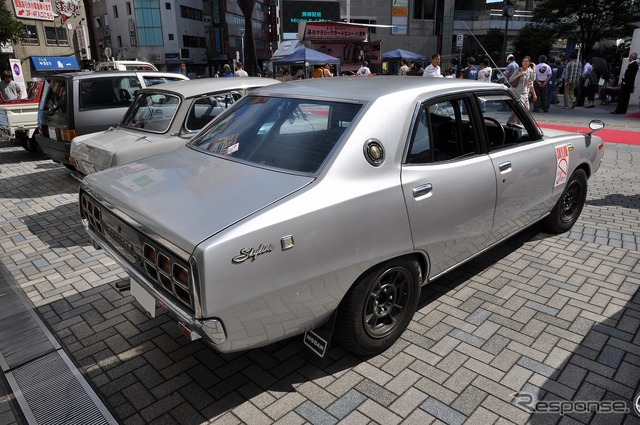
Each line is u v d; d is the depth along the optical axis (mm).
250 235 2127
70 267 4418
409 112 2891
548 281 3896
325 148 2654
